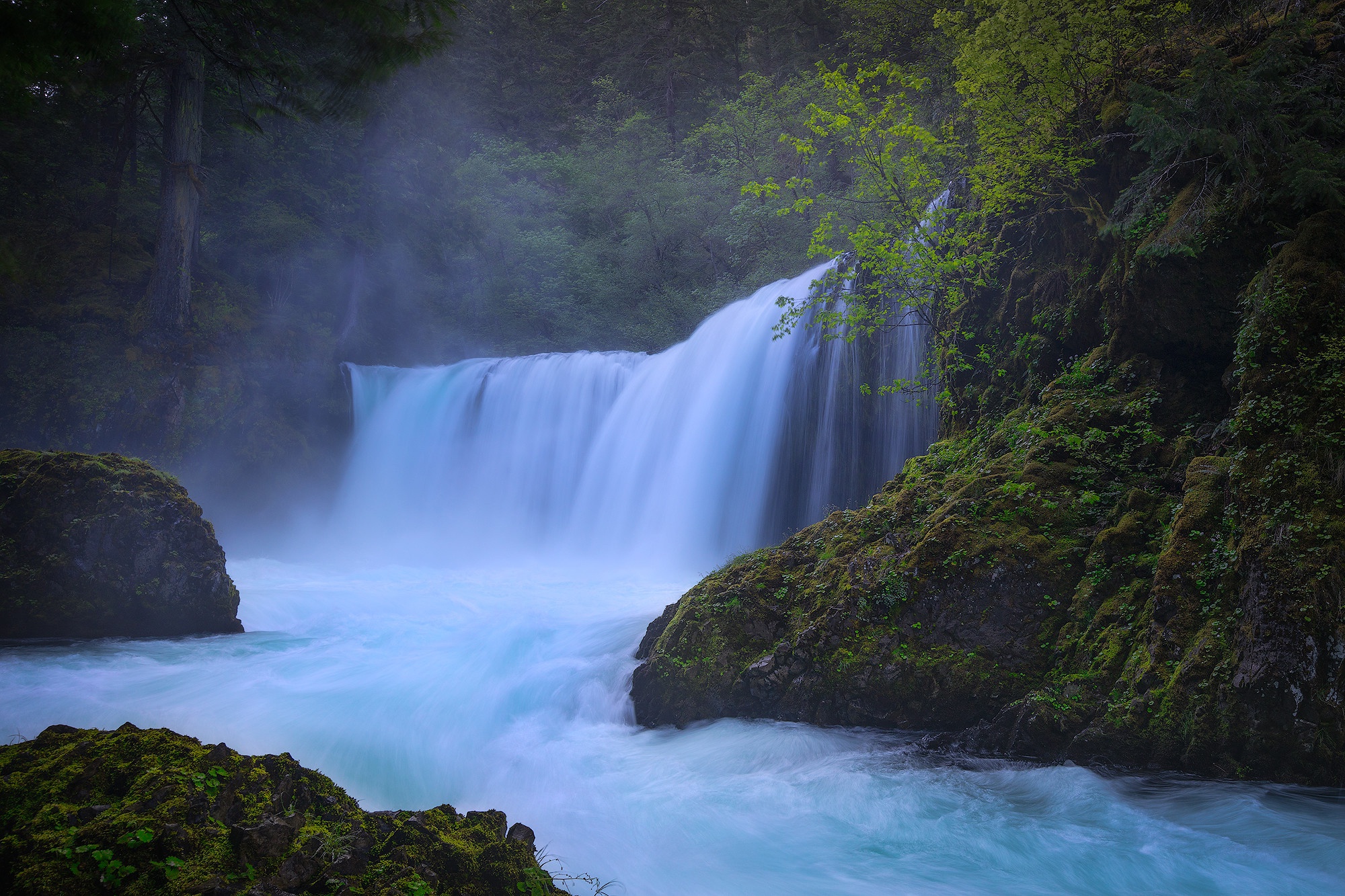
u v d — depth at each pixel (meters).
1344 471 7.28
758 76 38.88
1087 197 11.75
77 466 13.17
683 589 17.72
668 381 22.34
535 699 10.42
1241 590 7.41
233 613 13.85
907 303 13.90
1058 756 7.74
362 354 29.89
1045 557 8.83
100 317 24.44
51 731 4.74
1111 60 11.95
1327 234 8.28
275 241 28.58
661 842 6.89
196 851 3.87
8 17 5.18
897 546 9.49
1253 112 9.00
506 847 4.50
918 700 8.62
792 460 18.62
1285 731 6.93
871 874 6.30
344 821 4.41
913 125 13.19
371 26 6.91
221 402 24.88
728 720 9.30
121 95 25.08
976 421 12.52
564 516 23.88
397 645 13.05
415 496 26.33
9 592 12.47
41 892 3.55
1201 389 9.63
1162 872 6.10
